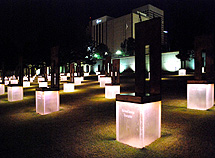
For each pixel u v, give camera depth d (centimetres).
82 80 2848
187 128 555
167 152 404
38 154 428
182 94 1212
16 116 834
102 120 696
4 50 4328
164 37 10012
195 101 800
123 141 468
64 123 680
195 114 711
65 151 437
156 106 479
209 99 812
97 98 1229
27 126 664
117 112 484
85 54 4519
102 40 12612
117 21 11644
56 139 519
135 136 440
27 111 934
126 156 394
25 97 1442
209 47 862
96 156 402
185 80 1894
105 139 500
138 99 432
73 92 1608
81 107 961
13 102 1241
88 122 678
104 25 12494
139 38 535
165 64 4128
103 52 6931
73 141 497
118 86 1235
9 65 4553
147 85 1695
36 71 5916
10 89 1305
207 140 459
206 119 637
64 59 3928
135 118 439
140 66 535
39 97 870
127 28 11112
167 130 545
